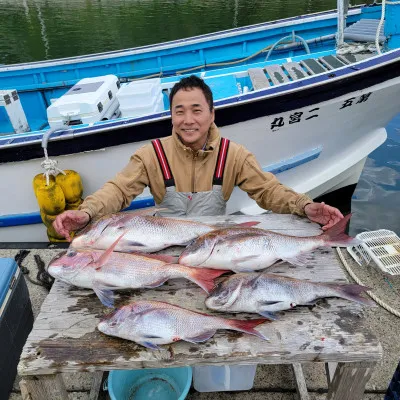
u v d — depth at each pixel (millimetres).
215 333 1376
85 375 2287
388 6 3791
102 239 1764
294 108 3430
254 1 18031
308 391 2166
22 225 3959
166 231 1814
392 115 4113
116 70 5848
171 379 2041
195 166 2137
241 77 4625
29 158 3439
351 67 3385
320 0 16984
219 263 1654
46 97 5570
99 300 1528
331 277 1619
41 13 19891
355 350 1306
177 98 1930
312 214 1945
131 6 20531
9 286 2188
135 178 2156
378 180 5523
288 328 1385
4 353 2117
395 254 3012
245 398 2145
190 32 12398
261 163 3865
